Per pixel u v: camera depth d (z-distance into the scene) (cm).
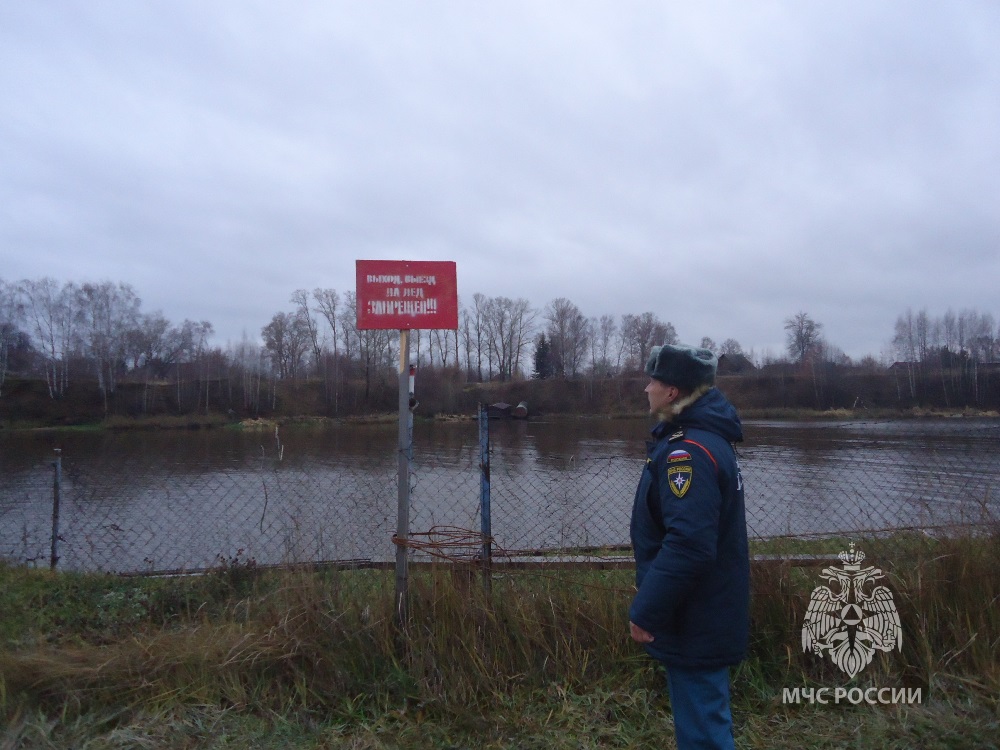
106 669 334
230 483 998
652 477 241
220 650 350
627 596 377
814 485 820
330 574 401
